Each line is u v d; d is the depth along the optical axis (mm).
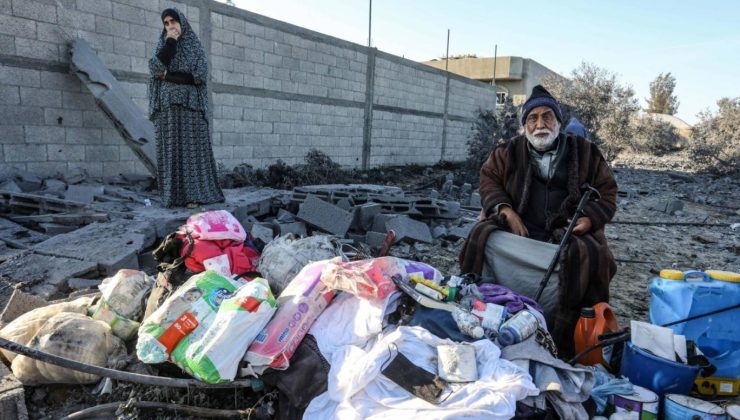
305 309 2682
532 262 3533
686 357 2750
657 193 14141
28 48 7750
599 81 20969
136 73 9234
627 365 2840
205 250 3193
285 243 3369
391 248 6051
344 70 14852
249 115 11766
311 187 7816
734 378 2912
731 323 2928
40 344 2570
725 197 13812
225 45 10906
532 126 3736
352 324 2666
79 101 8445
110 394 2604
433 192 10109
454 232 6801
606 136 20734
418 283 2957
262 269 3279
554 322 3396
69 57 8172
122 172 9148
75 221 5332
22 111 7773
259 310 2566
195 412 2518
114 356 2746
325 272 2789
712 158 21312
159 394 2584
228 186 9781
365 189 8398
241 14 11164
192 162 6059
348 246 3727
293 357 2586
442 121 21156
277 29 12211
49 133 8125
